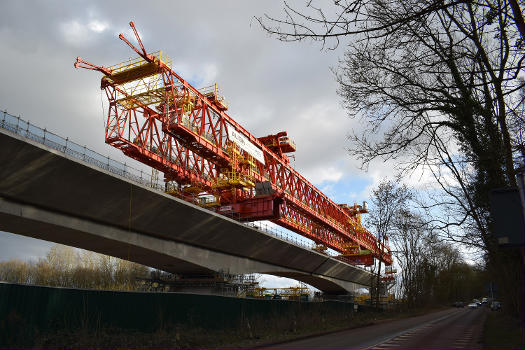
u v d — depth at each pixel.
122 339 18.58
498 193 5.43
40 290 16.39
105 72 57.31
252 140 72.69
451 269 110.06
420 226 19.56
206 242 54.94
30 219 36.41
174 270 59.97
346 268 96.19
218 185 64.62
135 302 20.94
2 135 29.58
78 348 16.31
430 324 38.97
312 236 92.06
